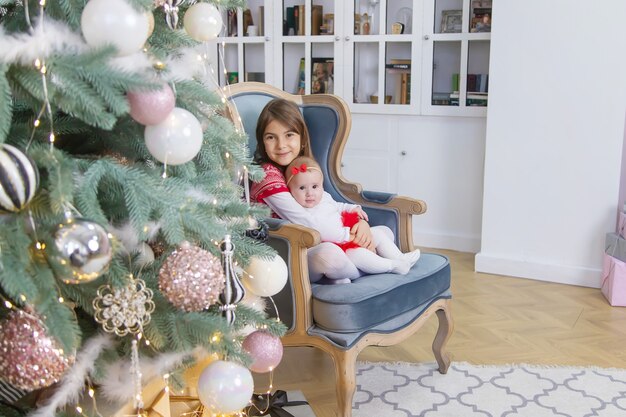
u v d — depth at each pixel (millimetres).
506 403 2178
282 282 1503
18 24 1049
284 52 4305
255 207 1440
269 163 2338
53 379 984
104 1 977
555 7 3268
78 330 989
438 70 3947
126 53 1021
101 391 1191
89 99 961
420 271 2207
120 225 1171
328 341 1942
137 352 1180
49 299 948
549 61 3320
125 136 1222
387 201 2428
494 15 3400
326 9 4168
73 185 993
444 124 3957
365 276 2176
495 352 2580
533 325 2852
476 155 3906
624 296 3062
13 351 948
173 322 1206
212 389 1282
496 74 3445
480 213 3953
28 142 1024
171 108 1099
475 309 3041
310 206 2289
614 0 3148
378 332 2006
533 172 3439
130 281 1099
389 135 4113
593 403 2180
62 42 995
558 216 3416
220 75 4473
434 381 2336
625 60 3166
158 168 1251
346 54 4094
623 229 3121
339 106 2535
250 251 1416
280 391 2088
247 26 4371
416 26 3898
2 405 1100
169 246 1286
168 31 1297
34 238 962
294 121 2307
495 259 3568
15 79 971
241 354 1297
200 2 1302
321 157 2543
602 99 3238
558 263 3445
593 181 3314
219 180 1405
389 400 2199
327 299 1938
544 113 3369
